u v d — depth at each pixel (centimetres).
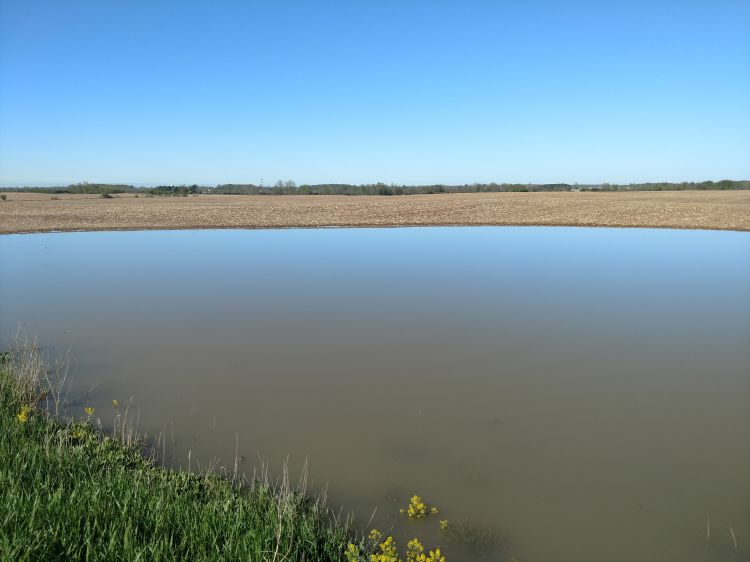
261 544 438
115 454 614
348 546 472
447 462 644
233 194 11769
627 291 1550
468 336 1130
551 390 849
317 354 1025
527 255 2278
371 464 639
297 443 688
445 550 492
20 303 1435
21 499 435
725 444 680
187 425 734
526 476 614
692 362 966
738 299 1442
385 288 1617
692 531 520
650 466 632
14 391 759
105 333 1159
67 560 382
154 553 398
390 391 851
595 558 484
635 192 8550
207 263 2123
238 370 942
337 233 3281
